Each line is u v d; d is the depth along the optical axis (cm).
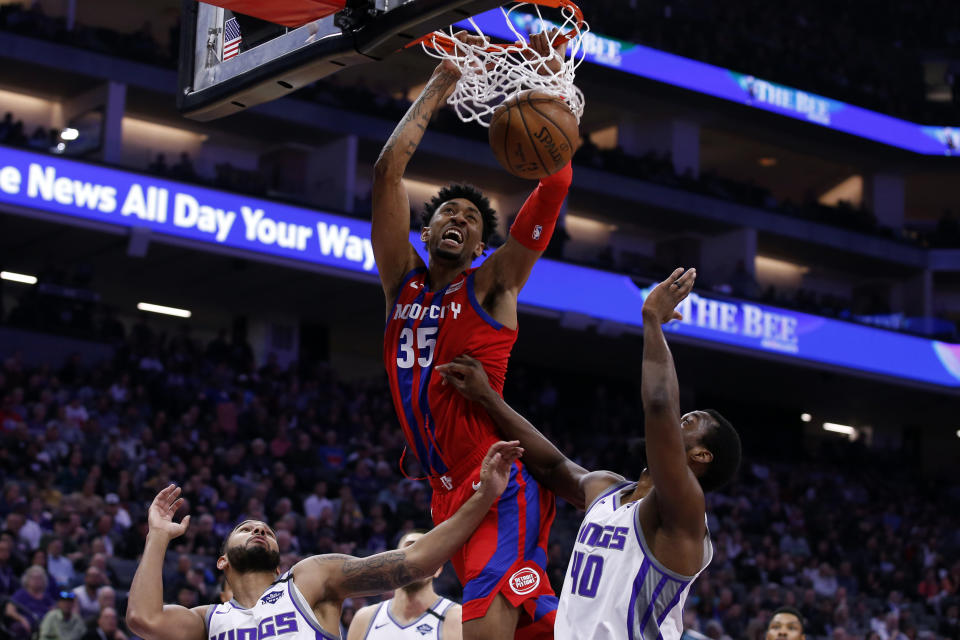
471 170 2600
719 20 2986
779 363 2703
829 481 2564
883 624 1728
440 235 400
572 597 347
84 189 2009
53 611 1084
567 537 1898
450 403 390
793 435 3109
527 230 389
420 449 402
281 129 2495
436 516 413
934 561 2189
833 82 3009
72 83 2314
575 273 2455
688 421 356
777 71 2923
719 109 2866
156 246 2142
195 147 2548
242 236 2150
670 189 2759
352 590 445
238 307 2533
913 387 2861
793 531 2117
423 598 617
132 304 2525
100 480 1498
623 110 2895
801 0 3194
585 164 2656
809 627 1659
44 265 2205
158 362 1958
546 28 415
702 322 2561
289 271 2272
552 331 2556
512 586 375
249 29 416
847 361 2752
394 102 2567
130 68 2303
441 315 395
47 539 1252
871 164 3172
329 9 376
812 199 3102
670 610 331
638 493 357
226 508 1498
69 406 1684
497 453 376
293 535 1504
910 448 3284
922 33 3291
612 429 2494
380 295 2419
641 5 2842
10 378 1759
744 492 2302
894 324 2880
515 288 396
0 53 2173
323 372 2273
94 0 2583
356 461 1873
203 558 1366
